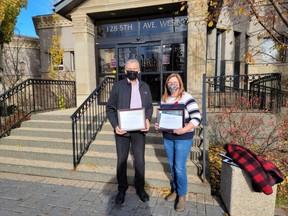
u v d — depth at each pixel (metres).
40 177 3.82
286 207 2.77
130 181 3.42
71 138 4.69
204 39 5.46
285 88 7.67
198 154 3.65
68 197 3.12
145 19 6.72
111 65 7.16
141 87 2.85
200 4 5.04
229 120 4.61
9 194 3.22
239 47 8.13
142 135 2.86
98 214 2.70
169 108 2.62
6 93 5.42
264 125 4.62
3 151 4.42
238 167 2.55
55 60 11.02
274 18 3.59
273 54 8.01
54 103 8.39
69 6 6.48
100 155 4.01
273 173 2.40
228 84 7.41
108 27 7.07
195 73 5.59
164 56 6.64
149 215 2.66
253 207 2.51
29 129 4.98
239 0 3.91
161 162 3.62
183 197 2.72
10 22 8.03
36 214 2.72
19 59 12.92
